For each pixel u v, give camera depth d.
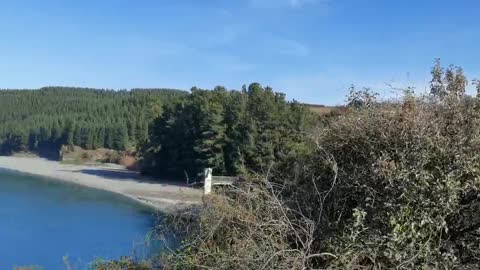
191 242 5.05
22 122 136.00
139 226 28.22
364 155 4.95
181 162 61.12
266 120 47.03
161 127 64.81
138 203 42.88
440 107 4.89
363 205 4.81
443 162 4.56
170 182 60.88
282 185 5.48
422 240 4.51
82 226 29.47
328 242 4.75
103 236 25.36
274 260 4.54
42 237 25.77
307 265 4.62
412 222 4.45
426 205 4.46
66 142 116.00
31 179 67.94
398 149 4.67
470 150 4.56
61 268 18.03
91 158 106.81
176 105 62.78
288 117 29.25
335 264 4.61
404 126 4.66
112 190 54.25
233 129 49.81
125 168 88.38
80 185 60.12
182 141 60.47
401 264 4.43
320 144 5.35
